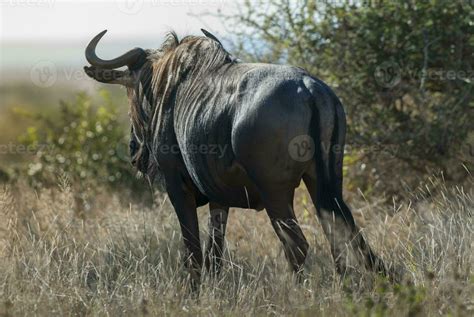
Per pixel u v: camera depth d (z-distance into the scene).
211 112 23.97
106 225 32.41
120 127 50.03
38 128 52.16
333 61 37.84
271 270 24.34
